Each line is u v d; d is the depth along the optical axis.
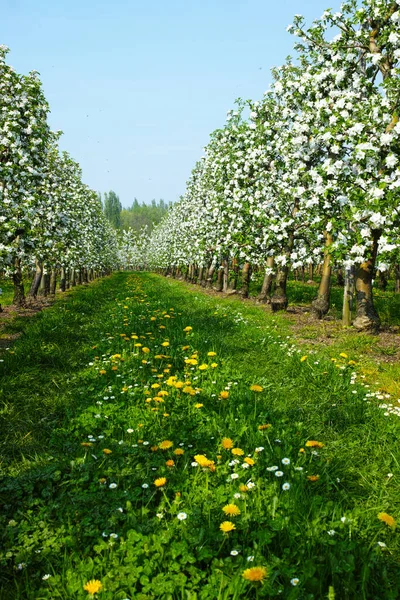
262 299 20.69
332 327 13.47
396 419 5.94
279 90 15.00
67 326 12.05
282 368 8.43
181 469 4.50
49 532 3.64
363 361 9.39
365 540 3.44
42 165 16.86
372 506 4.02
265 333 11.70
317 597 2.87
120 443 5.07
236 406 6.11
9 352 9.13
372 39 12.20
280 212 16.08
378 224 10.07
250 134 18.31
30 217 14.66
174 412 6.00
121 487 4.26
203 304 18.92
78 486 4.28
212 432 5.34
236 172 18.81
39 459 4.88
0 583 3.16
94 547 3.31
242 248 18.09
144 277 52.97
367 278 12.65
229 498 3.93
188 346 8.98
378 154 10.42
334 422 5.94
